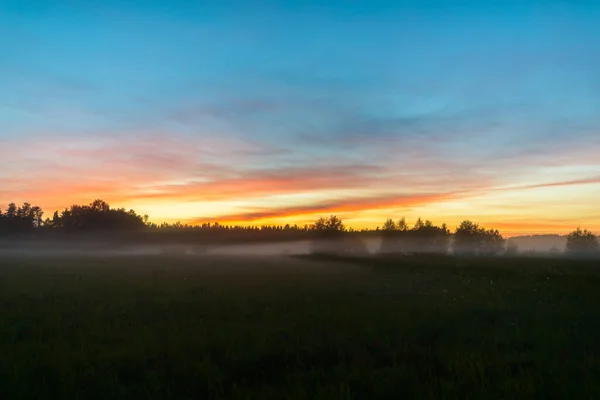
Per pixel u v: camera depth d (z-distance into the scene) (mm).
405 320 12320
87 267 41500
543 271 28656
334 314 13164
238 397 7191
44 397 7203
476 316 13312
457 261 42906
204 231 113812
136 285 22828
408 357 9172
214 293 18984
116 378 7953
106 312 14625
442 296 17609
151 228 116750
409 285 22062
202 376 8078
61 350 9664
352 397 7121
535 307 14930
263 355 9234
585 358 8719
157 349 9633
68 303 16672
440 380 7730
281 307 14852
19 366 8477
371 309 14070
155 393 7418
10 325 12641
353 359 9094
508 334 10992
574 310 14141
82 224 112500
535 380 7668
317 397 7000
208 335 10828
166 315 13773
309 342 10086
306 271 33812
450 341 10422
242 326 11859
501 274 27281
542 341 10172
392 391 7312
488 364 8500
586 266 33594
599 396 6914
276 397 7207
